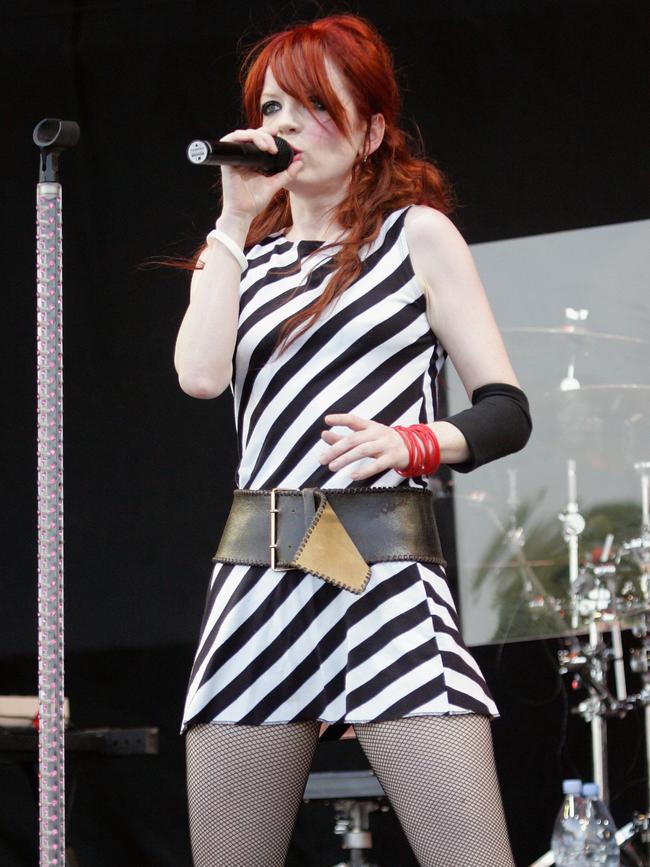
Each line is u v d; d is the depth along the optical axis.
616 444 12.86
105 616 13.34
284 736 5.38
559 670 12.58
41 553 5.10
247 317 5.68
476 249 13.16
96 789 13.03
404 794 5.25
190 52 13.58
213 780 5.43
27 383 13.64
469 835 5.14
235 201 5.64
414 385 5.54
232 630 5.39
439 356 5.75
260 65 5.86
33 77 13.76
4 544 13.47
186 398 13.48
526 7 13.15
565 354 13.00
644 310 12.88
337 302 5.52
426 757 5.17
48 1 13.68
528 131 13.11
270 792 5.41
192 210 13.56
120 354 13.56
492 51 13.17
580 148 13.03
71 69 13.72
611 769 12.58
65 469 13.52
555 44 13.10
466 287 5.60
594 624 12.35
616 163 12.98
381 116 5.90
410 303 5.58
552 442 12.96
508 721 12.76
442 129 13.20
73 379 13.58
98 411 13.55
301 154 5.69
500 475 13.00
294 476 5.40
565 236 13.04
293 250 5.81
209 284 5.65
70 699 13.27
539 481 12.94
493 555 12.93
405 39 13.26
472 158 13.16
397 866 12.56
